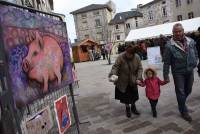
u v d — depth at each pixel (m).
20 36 2.30
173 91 7.43
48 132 2.84
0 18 2.05
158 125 4.84
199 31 7.25
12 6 2.24
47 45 2.80
